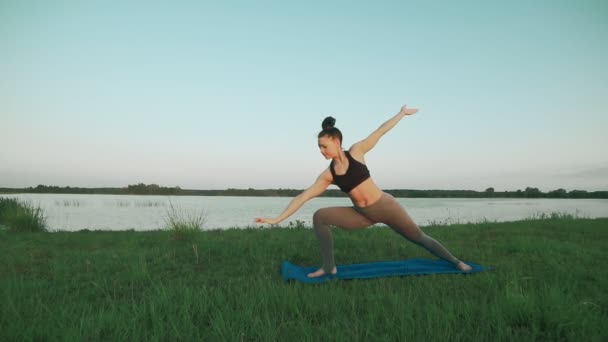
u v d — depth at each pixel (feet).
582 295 11.51
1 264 17.79
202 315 10.19
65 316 9.89
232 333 8.61
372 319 9.26
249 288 12.99
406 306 10.14
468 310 9.85
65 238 26.55
